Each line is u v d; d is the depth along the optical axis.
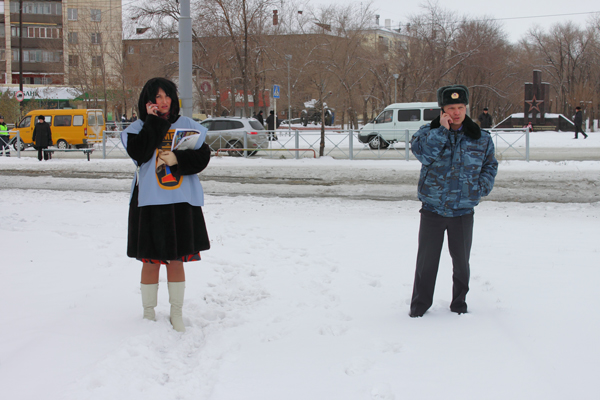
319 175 11.57
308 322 3.86
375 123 21.34
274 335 3.62
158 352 3.29
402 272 5.22
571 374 2.91
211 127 19.00
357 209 9.46
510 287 4.63
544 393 2.70
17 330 3.45
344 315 4.05
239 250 6.25
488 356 3.17
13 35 57.56
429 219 3.89
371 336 3.55
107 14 53.78
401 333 3.60
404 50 41.84
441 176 3.79
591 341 3.37
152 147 3.42
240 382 2.86
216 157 15.45
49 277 4.83
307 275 5.20
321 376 2.93
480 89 45.22
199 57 31.20
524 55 57.69
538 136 30.06
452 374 2.93
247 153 18.52
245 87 28.77
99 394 2.63
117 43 42.19
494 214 8.66
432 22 41.09
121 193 12.23
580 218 8.20
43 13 56.56
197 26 29.25
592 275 4.93
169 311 4.03
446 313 4.01
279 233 7.30
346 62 37.78
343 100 43.38
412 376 2.91
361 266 5.48
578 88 45.97
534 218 8.23
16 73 58.44
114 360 2.97
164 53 33.28
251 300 4.50
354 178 11.44
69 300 4.15
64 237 6.80
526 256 5.73
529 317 3.84
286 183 11.80
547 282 4.74
